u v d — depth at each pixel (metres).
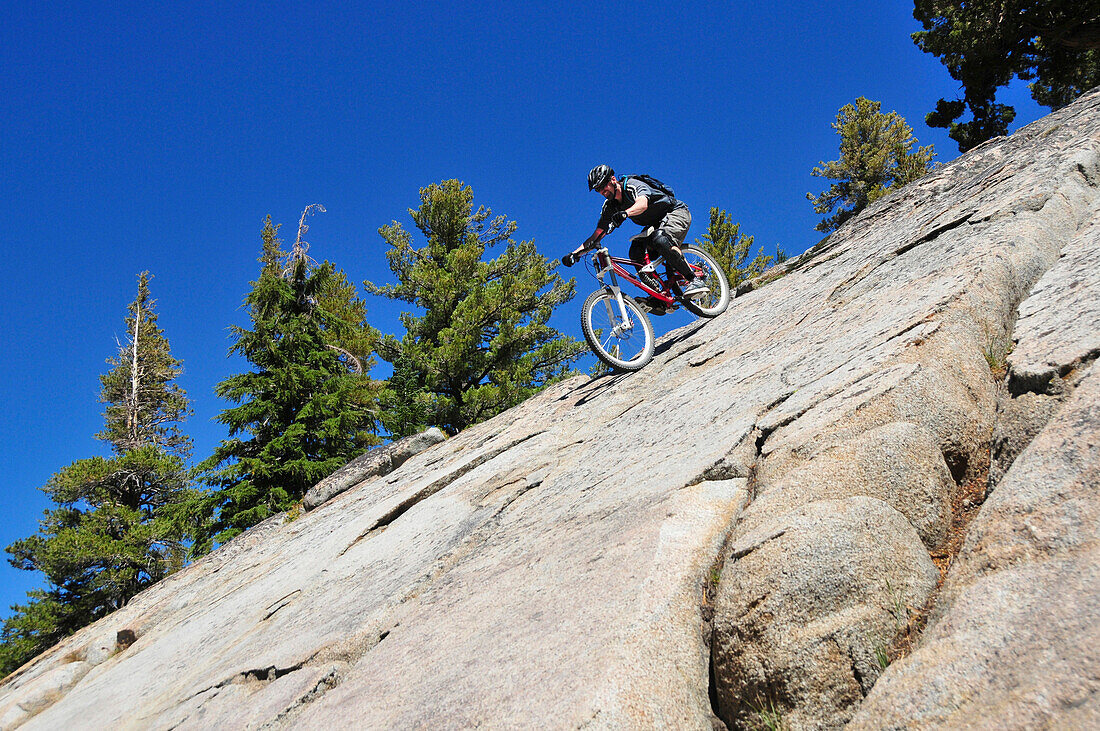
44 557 21.64
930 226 5.98
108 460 24.44
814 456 2.71
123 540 22.86
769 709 1.93
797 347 4.82
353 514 7.68
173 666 5.52
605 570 2.84
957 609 1.76
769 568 2.13
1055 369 2.50
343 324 24.05
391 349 24.14
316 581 5.73
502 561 3.85
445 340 22.86
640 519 3.17
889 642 1.91
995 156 7.91
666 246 6.71
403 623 3.71
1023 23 21.61
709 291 6.99
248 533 10.05
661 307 7.23
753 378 4.66
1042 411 2.44
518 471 5.66
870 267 5.78
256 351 21.16
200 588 7.94
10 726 6.50
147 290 36.34
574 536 3.54
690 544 2.71
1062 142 6.36
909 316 3.71
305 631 4.48
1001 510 1.98
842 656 1.89
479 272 25.58
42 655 8.47
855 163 33.50
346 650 3.76
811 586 2.03
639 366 6.93
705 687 2.16
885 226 7.80
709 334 6.86
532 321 24.50
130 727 4.62
